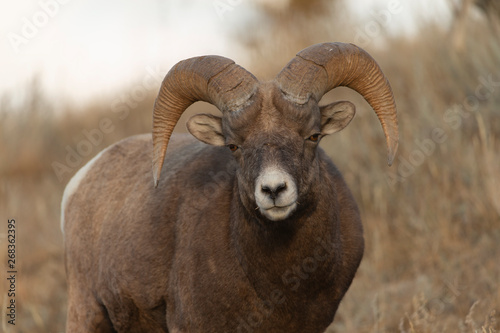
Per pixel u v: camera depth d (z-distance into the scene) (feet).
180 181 61.67
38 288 113.19
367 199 110.32
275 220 50.29
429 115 114.21
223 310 55.62
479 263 91.71
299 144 51.72
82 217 69.92
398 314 86.53
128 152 70.08
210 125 57.88
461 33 127.65
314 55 53.98
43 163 184.34
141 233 61.72
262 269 54.34
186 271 57.26
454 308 85.30
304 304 55.21
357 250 58.59
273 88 52.44
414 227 103.60
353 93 132.57
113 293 64.39
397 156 113.80
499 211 95.61
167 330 63.87
